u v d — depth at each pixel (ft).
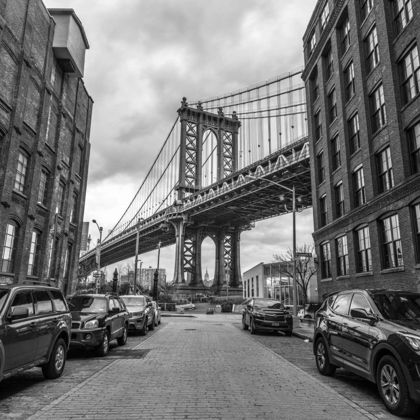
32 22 61.41
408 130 52.01
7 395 20.72
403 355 17.44
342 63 75.41
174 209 250.16
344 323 23.81
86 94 93.66
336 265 74.49
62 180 78.23
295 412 17.74
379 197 56.08
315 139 91.30
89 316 34.88
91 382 23.77
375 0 61.21
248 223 276.62
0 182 53.11
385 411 18.30
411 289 48.19
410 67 52.34
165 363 31.12
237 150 288.92
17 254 58.95
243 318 68.03
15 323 20.31
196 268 259.60
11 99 55.62
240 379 25.02
